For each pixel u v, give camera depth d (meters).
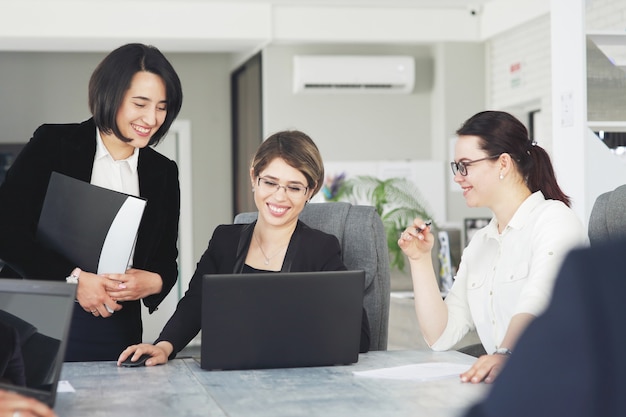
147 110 2.68
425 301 2.74
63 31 7.52
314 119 8.46
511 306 2.61
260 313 2.29
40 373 1.84
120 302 2.75
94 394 2.00
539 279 2.41
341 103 8.52
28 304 1.88
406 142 8.66
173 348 2.53
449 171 8.55
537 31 7.66
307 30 8.04
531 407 0.74
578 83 4.50
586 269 0.72
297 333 2.32
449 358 2.50
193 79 9.68
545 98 7.58
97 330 2.71
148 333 9.23
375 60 8.36
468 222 6.50
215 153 9.73
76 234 2.58
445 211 8.55
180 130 9.65
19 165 2.72
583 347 0.72
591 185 4.53
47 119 9.30
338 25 8.10
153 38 7.71
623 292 0.71
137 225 2.54
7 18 7.44
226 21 7.86
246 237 2.75
